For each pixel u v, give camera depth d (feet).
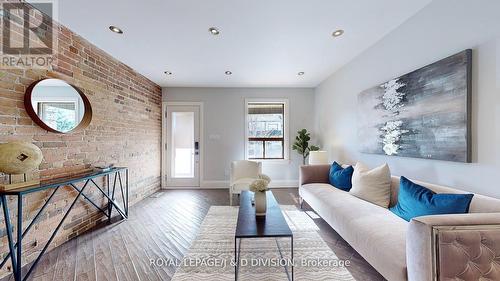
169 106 16.20
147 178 13.93
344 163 11.96
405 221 5.71
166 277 5.66
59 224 6.77
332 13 7.11
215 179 16.37
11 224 5.73
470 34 5.42
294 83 15.61
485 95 5.11
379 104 8.73
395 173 8.10
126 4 6.51
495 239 3.70
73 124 7.97
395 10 6.95
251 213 6.63
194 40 8.91
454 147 5.65
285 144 16.58
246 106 16.46
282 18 7.38
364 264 6.20
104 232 8.37
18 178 5.90
